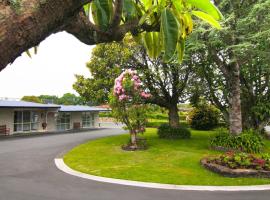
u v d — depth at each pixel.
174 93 22.17
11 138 22.69
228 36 13.09
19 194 8.48
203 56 16.91
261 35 11.95
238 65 15.60
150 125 36.03
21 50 0.85
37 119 29.41
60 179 10.46
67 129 33.41
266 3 11.58
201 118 30.38
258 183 9.90
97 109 36.16
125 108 16.80
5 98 29.88
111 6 1.31
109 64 20.75
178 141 19.84
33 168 12.34
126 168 12.17
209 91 20.55
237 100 16.28
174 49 1.24
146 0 1.49
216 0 13.05
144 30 1.45
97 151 16.41
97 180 10.37
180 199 8.17
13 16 0.80
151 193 8.79
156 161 13.47
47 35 0.94
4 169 12.05
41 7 0.85
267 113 19.94
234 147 15.33
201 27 11.67
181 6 1.39
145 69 20.95
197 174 11.12
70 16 0.99
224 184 9.83
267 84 19.75
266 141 20.45
